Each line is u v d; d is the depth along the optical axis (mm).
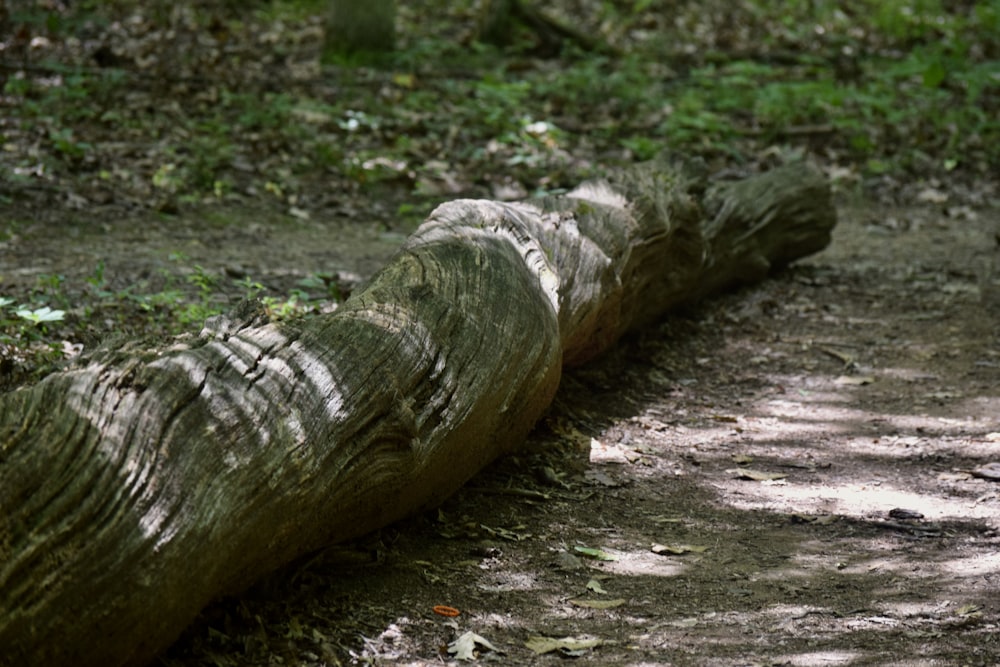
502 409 5262
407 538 4984
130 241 9695
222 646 3898
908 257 11211
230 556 3693
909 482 6023
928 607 4520
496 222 6176
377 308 4844
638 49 19875
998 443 6582
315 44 18922
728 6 23406
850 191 13914
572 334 6523
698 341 8539
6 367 5609
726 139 15234
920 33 21453
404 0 22656
